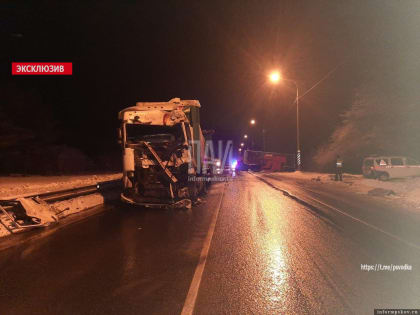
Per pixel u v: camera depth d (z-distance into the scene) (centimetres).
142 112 1320
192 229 924
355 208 1268
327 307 446
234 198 1608
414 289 504
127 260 650
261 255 677
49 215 1003
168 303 460
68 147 4153
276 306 450
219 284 526
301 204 1380
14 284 532
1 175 2930
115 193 1662
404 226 944
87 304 459
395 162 2300
